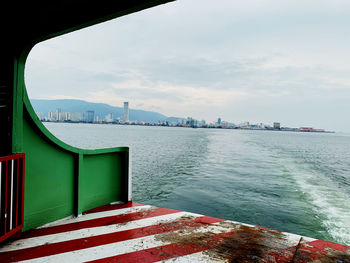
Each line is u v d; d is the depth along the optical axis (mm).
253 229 3141
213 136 108812
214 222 3377
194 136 102125
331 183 18172
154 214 3664
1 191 2494
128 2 1956
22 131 2746
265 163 29344
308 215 10367
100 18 2104
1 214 2479
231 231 3068
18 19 2561
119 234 2926
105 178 4023
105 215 3576
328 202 12539
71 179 3467
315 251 2561
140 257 2387
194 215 3648
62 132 105188
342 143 107750
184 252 2504
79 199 3518
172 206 11797
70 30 2328
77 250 2508
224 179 19000
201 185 16547
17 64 2635
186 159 31078
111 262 2285
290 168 25734
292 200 12961
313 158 38875
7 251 2453
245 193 14500
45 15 2408
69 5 2275
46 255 2393
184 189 15219
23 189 2764
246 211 11141
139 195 13664
